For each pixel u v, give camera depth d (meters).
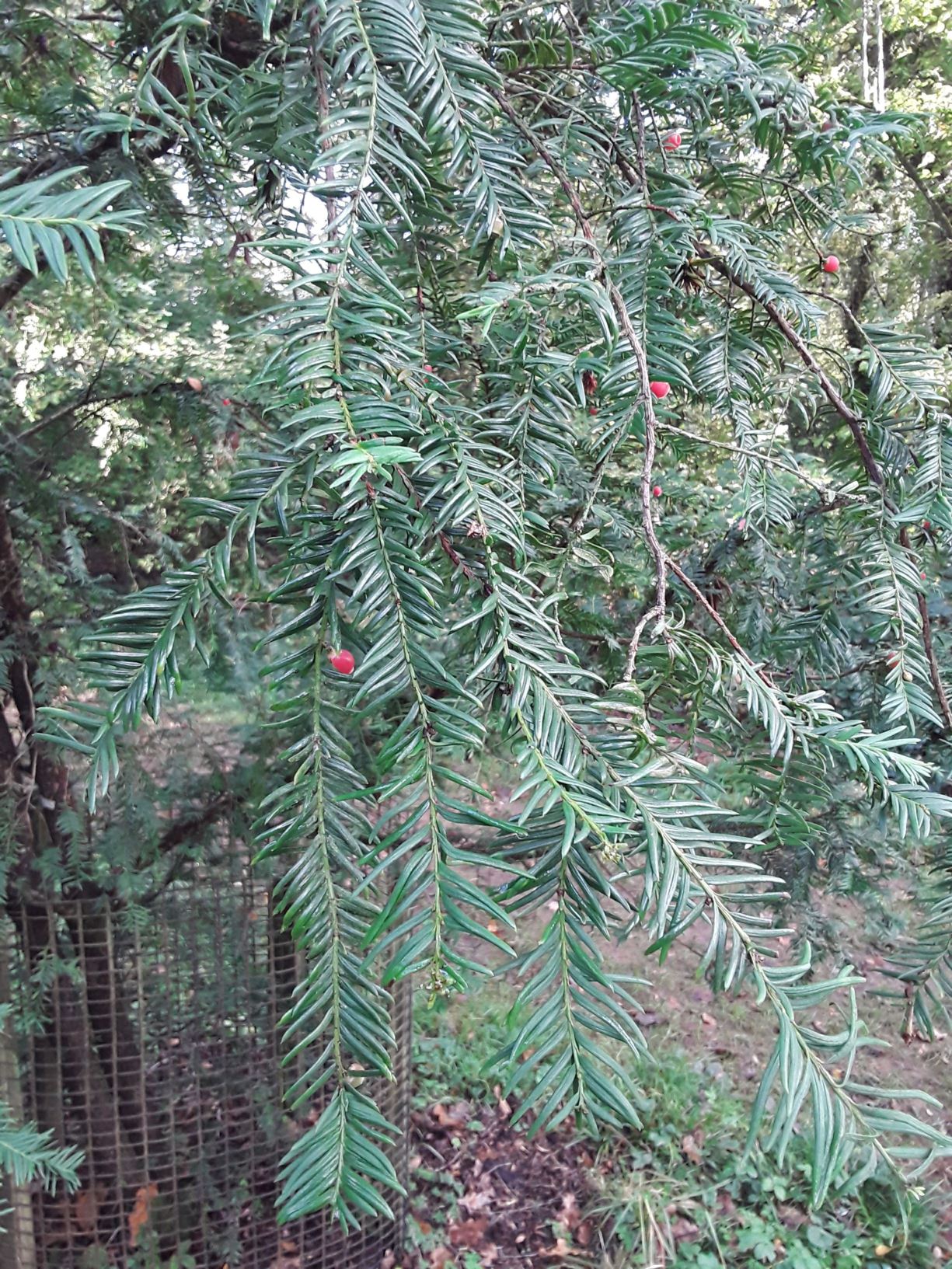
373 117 0.54
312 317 0.46
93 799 0.44
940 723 0.81
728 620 1.23
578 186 0.97
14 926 1.68
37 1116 1.80
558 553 0.75
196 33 0.75
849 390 0.93
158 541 1.51
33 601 1.56
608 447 0.78
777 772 0.76
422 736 0.42
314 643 0.46
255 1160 1.97
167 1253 1.91
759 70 0.85
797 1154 2.63
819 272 1.06
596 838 0.42
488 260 0.76
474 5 0.60
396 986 2.18
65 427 1.44
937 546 0.89
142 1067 1.84
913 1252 2.34
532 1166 2.68
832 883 1.17
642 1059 0.39
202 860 1.78
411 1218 2.41
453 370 0.77
